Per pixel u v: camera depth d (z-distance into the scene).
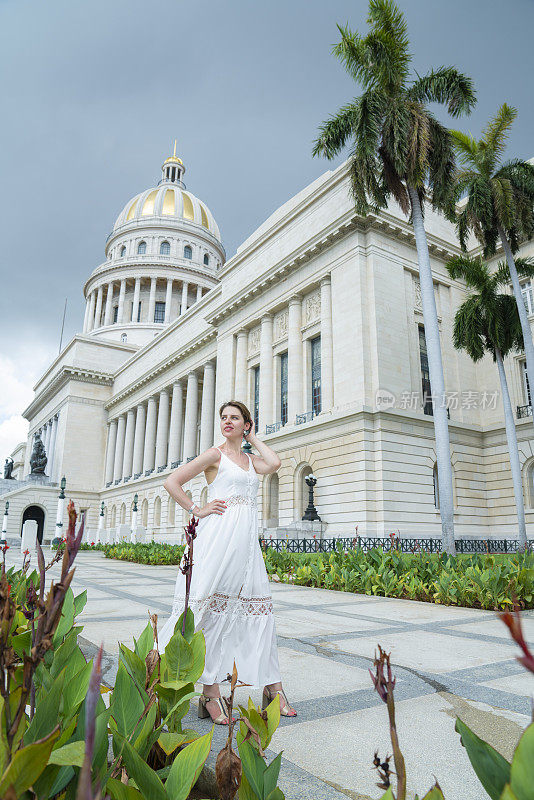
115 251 92.56
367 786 2.50
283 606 9.39
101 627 6.53
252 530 3.57
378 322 29.38
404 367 29.72
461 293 34.59
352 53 21.67
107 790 1.75
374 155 21.69
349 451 28.38
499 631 7.05
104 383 71.62
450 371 33.22
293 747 2.98
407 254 32.09
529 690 4.19
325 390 31.11
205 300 50.94
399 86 22.09
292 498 31.44
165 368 56.22
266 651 3.42
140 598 9.86
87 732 1.11
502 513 31.44
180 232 91.62
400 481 27.75
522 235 26.08
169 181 106.38
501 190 23.30
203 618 3.34
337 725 3.34
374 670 4.78
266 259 38.66
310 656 5.36
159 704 2.58
